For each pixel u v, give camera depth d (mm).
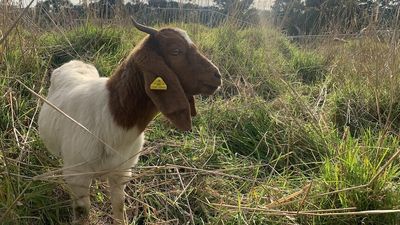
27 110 1411
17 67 1561
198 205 1157
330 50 2279
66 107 980
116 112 899
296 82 1974
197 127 1511
